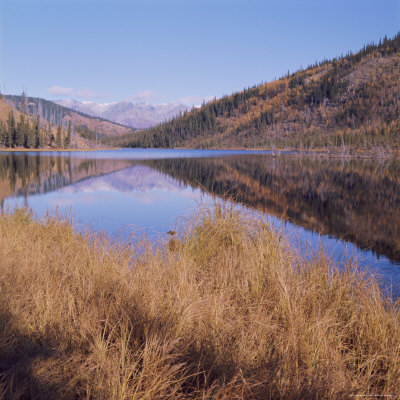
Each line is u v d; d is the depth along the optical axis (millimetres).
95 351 2336
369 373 2523
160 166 46375
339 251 7758
